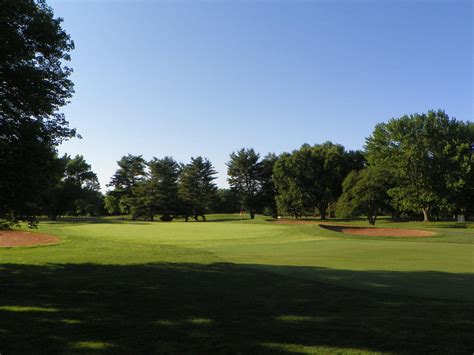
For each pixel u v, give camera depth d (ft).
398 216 242.58
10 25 37.01
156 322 22.56
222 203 336.29
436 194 168.25
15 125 39.01
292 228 113.39
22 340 19.60
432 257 53.16
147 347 18.42
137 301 28.19
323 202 242.99
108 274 40.32
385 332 20.04
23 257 55.21
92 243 75.20
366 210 163.63
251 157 293.64
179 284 34.42
